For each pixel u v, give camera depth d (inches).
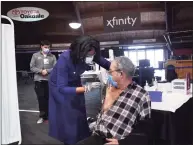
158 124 75.8
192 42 337.4
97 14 415.5
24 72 471.2
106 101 59.4
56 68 72.2
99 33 450.0
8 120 80.0
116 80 57.1
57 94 72.4
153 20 410.6
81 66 71.7
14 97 81.9
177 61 185.0
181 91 88.7
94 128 62.7
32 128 129.3
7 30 78.6
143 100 56.0
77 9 411.8
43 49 127.5
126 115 55.8
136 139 55.7
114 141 55.0
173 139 73.3
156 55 448.1
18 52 505.7
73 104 72.8
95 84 70.6
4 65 78.0
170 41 338.3
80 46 66.4
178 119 82.0
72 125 73.1
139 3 386.3
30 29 485.1
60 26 481.7
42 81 128.6
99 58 73.5
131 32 434.0
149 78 122.0
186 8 366.6
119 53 227.1
